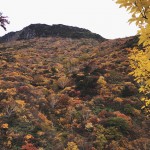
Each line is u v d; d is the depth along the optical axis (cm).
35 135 1587
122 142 1603
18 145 1461
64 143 1553
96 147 1545
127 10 335
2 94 2056
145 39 337
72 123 1867
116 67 3022
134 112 2034
